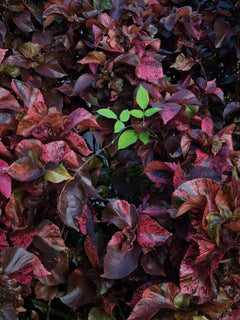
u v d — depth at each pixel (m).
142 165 1.03
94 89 1.07
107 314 0.95
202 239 0.77
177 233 0.84
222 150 0.91
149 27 1.12
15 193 0.84
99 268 0.94
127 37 1.05
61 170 0.80
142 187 1.08
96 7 1.16
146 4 1.26
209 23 1.39
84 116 0.88
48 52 1.14
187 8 1.14
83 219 0.89
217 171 0.90
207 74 1.38
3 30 1.10
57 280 0.93
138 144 1.01
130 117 1.00
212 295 0.82
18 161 0.77
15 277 0.83
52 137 0.86
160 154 1.01
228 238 0.77
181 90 1.02
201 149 0.93
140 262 0.91
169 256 0.89
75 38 1.15
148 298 0.82
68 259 0.98
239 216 0.76
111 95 1.05
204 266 0.78
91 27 1.09
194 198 0.75
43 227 0.86
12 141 0.85
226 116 1.18
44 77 1.11
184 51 1.31
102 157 1.21
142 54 1.05
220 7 1.33
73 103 1.16
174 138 0.96
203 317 0.81
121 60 1.02
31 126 0.83
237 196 0.78
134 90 1.02
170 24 1.16
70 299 0.92
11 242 0.88
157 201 0.89
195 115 1.03
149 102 1.01
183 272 0.78
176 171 0.83
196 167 0.87
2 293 0.80
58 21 1.23
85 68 1.11
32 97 0.89
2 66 1.03
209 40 1.36
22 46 1.07
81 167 0.89
